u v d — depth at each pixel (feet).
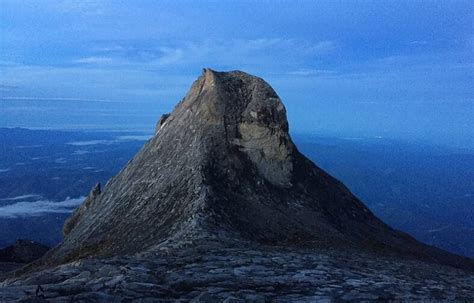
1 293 37.58
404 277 56.34
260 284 44.96
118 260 52.44
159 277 45.52
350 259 66.13
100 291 39.37
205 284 44.21
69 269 48.39
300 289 44.65
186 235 75.00
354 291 44.86
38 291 38.04
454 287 53.72
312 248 78.13
